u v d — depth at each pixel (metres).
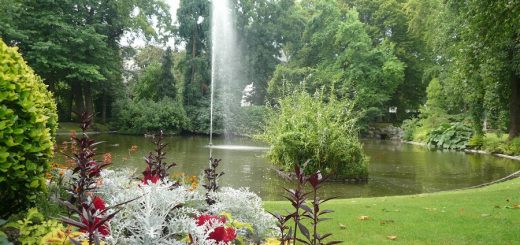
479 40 9.80
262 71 35.34
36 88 3.50
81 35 24.23
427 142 24.64
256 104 35.41
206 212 2.91
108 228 2.07
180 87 33.00
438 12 19.34
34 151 2.97
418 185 9.63
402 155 17.33
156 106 29.08
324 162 10.12
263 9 35.97
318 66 33.44
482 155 17.73
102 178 3.44
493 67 13.33
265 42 36.00
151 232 2.00
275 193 7.97
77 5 25.48
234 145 19.88
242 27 35.09
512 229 4.47
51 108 5.37
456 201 6.33
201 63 31.75
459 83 16.34
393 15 36.94
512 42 13.17
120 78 31.06
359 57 32.53
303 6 40.50
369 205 5.98
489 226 4.61
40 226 2.47
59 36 23.53
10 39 22.45
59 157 9.98
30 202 3.12
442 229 4.46
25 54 23.20
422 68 36.41
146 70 34.34
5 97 2.83
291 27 36.16
